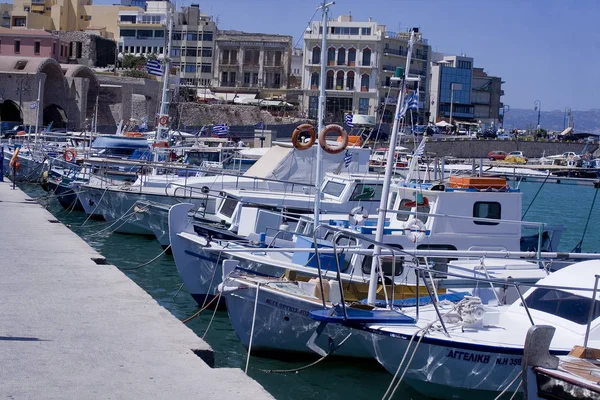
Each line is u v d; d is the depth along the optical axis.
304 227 19.00
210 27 105.19
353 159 26.09
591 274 11.89
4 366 8.20
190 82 105.12
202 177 28.64
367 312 12.23
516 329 11.67
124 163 29.41
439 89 124.06
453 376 11.27
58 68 75.31
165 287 20.33
